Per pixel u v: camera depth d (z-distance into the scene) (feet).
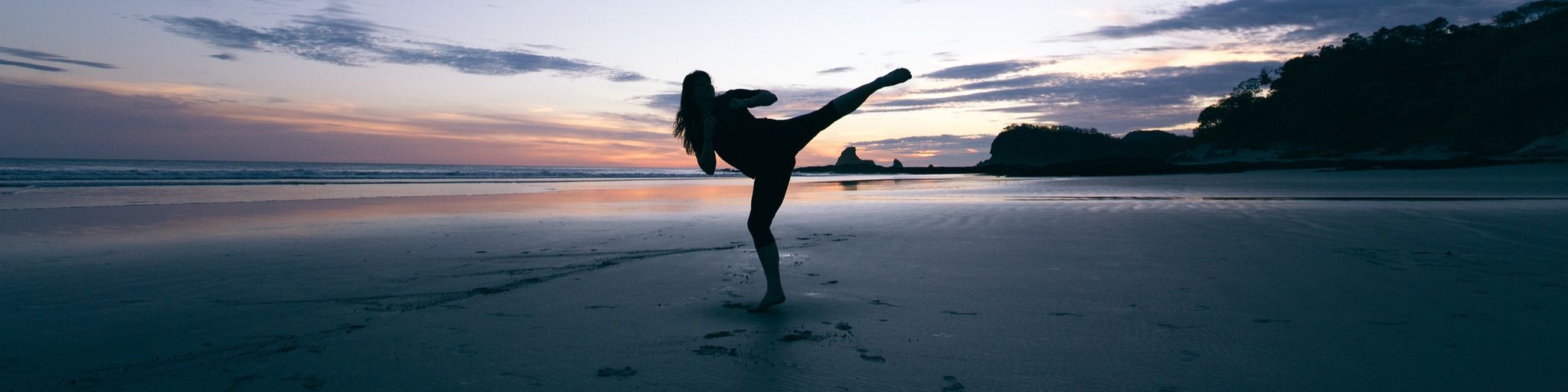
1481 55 260.21
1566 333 8.45
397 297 11.63
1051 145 484.74
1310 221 23.63
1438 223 22.22
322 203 38.06
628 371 7.52
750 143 10.23
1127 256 16.02
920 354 8.07
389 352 8.27
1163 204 33.53
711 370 7.57
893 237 20.24
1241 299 10.91
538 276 13.75
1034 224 23.85
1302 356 7.76
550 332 9.25
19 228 23.26
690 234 21.91
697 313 10.39
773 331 9.24
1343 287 11.76
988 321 9.68
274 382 7.19
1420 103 243.60
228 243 19.49
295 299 11.51
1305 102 287.07
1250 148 291.79
